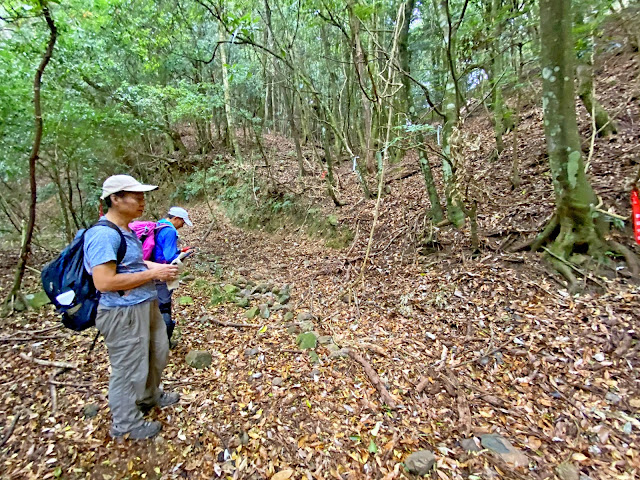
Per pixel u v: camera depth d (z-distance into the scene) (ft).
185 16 27.37
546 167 18.85
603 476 6.85
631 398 8.44
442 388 9.64
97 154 24.79
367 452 7.70
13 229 24.04
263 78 36.04
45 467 7.16
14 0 12.08
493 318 12.05
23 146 17.99
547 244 14.08
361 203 25.34
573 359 9.77
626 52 24.23
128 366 7.47
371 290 16.17
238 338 12.68
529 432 8.00
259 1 26.17
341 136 25.14
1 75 16.03
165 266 7.41
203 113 32.50
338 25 17.52
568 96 12.16
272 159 38.58
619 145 17.24
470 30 17.60
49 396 9.17
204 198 39.01
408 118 16.79
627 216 13.30
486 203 18.37
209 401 9.21
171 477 7.13
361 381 10.04
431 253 17.48
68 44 18.86
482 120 31.22
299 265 21.85
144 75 33.19
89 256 6.73
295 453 7.68
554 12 11.60
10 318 13.28
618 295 11.30
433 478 7.02
